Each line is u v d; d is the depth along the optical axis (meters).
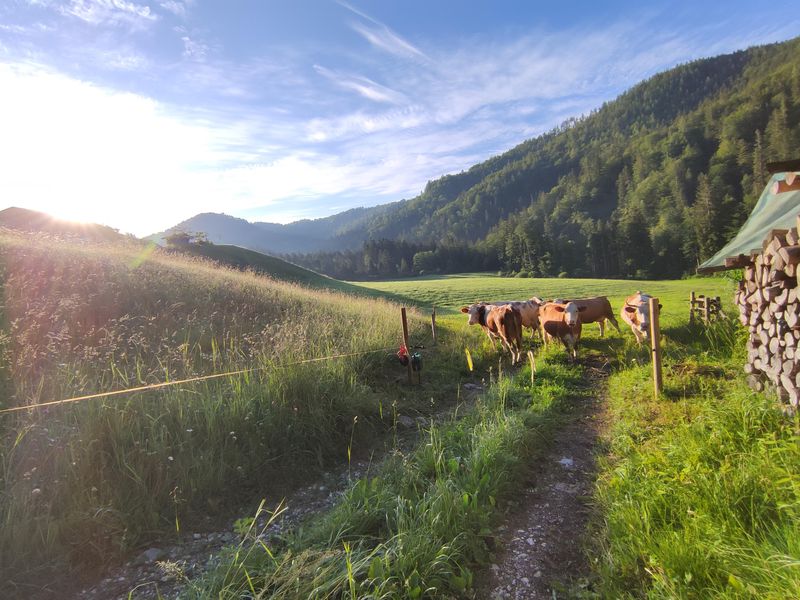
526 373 8.66
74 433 4.34
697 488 3.36
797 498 2.82
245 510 4.43
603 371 9.22
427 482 4.32
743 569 2.54
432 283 57.59
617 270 87.62
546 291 41.28
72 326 7.89
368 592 2.77
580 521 3.86
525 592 3.03
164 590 3.29
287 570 2.93
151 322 8.76
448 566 3.09
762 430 4.15
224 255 45.62
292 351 7.19
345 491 4.29
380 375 8.41
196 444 4.83
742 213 74.25
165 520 4.07
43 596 3.21
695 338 10.79
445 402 7.80
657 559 2.80
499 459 4.54
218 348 8.45
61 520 3.65
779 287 5.08
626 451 4.74
